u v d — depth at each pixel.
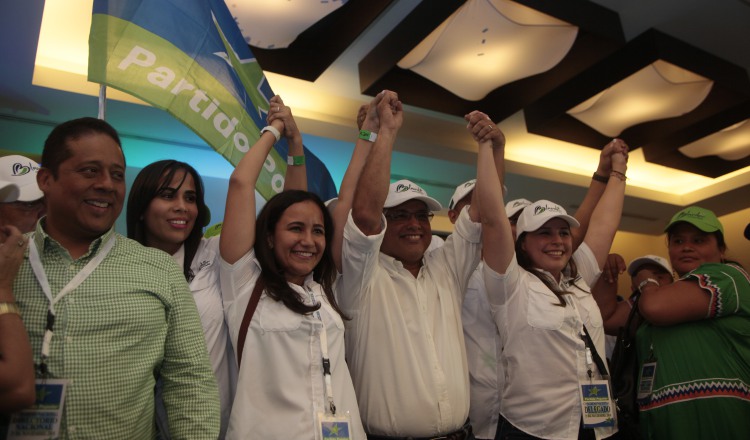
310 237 1.97
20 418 1.36
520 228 2.71
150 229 2.14
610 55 4.68
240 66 2.76
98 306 1.47
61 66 4.30
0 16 3.46
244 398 1.75
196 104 2.40
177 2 2.46
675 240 3.04
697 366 2.61
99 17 2.20
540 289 2.51
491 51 4.15
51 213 1.53
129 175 5.31
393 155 5.62
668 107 5.16
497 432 2.46
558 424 2.35
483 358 2.60
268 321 1.84
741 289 2.59
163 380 1.63
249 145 2.63
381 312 2.20
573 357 2.43
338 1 3.54
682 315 2.62
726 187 7.22
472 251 2.51
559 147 6.54
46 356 1.39
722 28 4.62
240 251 1.91
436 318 2.32
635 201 7.43
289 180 2.32
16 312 1.37
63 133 1.52
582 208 3.16
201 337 1.67
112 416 1.42
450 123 5.91
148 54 2.29
